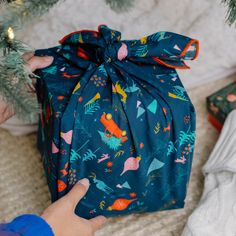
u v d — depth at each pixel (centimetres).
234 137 94
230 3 72
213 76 119
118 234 91
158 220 93
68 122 73
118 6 79
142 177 82
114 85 75
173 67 82
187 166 85
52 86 77
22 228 65
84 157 78
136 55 79
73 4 115
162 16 118
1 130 111
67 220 76
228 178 91
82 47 83
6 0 68
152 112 76
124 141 77
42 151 96
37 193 98
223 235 84
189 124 80
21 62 66
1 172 102
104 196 85
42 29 112
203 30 115
